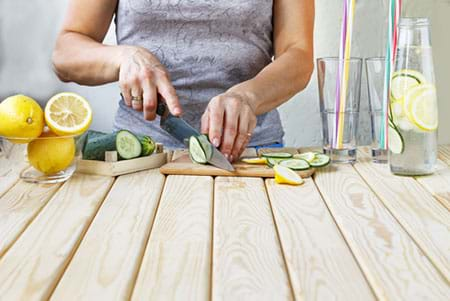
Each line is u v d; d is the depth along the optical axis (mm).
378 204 1213
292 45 1967
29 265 930
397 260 938
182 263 936
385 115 1515
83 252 976
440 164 1518
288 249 984
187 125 1558
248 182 1373
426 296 824
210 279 894
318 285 858
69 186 1344
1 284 870
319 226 1088
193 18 1950
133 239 1030
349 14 1546
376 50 2637
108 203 1225
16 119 1319
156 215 1155
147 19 1958
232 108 1521
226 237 1038
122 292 844
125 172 1443
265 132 2031
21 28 2676
